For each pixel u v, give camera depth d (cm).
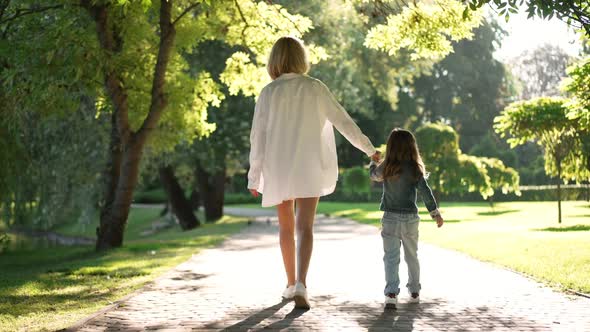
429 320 529
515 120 1884
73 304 654
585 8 735
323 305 604
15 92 1218
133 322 527
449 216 2908
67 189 1773
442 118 6341
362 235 1769
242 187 6681
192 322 524
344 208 4528
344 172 5747
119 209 1496
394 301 582
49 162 1700
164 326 509
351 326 504
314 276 844
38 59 1165
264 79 1424
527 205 3838
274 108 559
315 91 562
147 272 938
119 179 1475
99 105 1441
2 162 1499
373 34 1061
